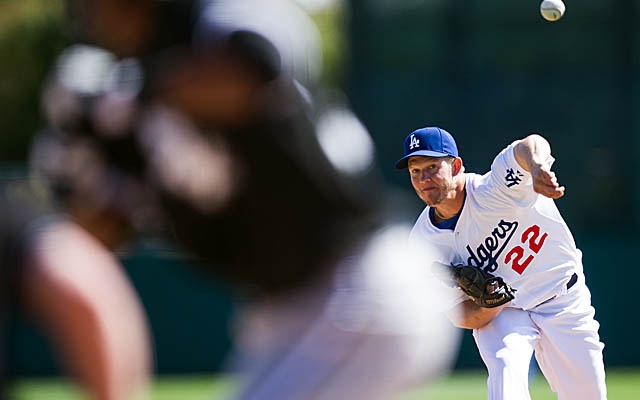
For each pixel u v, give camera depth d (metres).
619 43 35.28
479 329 14.52
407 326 7.12
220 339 30.73
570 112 35.59
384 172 35.22
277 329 7.06
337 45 62.44
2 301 5.63
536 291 14.55
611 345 31.44
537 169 13.09
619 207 35.38
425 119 35.72
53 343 5.95
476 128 35.69
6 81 51.50
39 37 51.19
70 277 5.62
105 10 6.30
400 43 35.75
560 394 15.20
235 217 6.62
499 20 35.66
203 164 6.43
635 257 31.52
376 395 7.09
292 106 6.50
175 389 28.45
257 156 6.48
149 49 6.32
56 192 6.24
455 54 35.66
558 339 14.63
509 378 13.80
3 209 5.69
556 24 35.50
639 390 27.69
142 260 30.55
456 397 26.66
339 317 6.95
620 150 35.34
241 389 7.12
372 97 35.72
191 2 6.28
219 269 6.88
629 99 35.28
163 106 6.30
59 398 26.50
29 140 51.69
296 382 6.94
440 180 14.03
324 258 6.88
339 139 6.85
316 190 6.71
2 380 5.76
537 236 14.28
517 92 35.66
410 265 7.29
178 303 30.67
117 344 5.69
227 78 6.25
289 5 6.62
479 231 14.34
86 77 6.29
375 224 7.11
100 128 6.21
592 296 31.45
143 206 6.37
